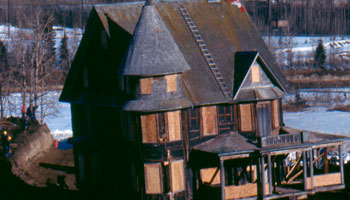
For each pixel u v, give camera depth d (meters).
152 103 139.88
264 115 153.75
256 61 152.50
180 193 144.38
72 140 170.00
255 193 143.38
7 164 181.62
